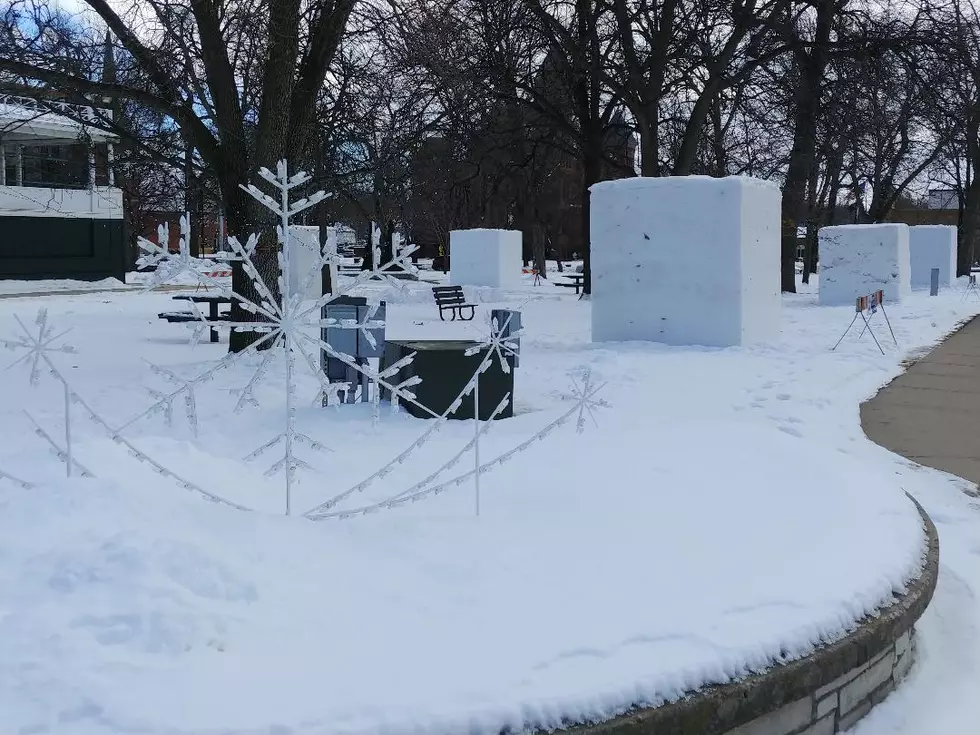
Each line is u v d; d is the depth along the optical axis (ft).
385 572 13.99
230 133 47.11
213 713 9.73
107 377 38.81
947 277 123.75
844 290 88.22
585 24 79.77
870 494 19.26
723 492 19.30
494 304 91.91
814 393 37.76
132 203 145.07
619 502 18.47
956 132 82.99
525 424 27.99
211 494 16.40
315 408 30.89
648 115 80.33
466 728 9.98
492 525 16.67
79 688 9.96
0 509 13.94
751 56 79.05
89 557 12.34
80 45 46.75
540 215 173.27
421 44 47.44
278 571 13.34
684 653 11.64
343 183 59.93
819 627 12.77
